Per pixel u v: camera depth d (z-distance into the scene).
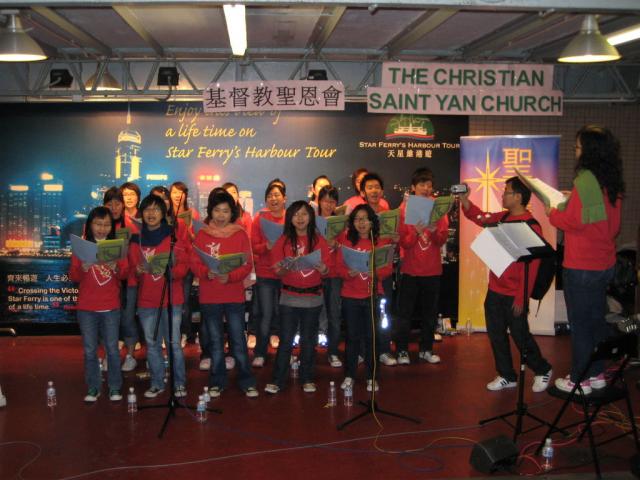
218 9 5.99
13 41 5.29
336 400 5.41
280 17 6.34
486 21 6.61
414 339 7.81
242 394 5.56
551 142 7.79
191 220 5.98
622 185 4.48
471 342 7.61
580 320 4.69
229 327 5.37
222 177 8.30
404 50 8.14
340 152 8.34
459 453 4.31
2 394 5.44
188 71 8.44
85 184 8.21
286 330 5.49
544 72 7.64
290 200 8.35
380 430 4.73
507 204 5.49
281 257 5.39
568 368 6.47
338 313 6.50
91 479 3.90
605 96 8.18
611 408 5.17
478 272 8.04
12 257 8.16
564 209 4.54
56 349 7.36
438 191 8.37
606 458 4.22
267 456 4.25
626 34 6.62
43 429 4.73
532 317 7.93
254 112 8.28
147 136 8.23
